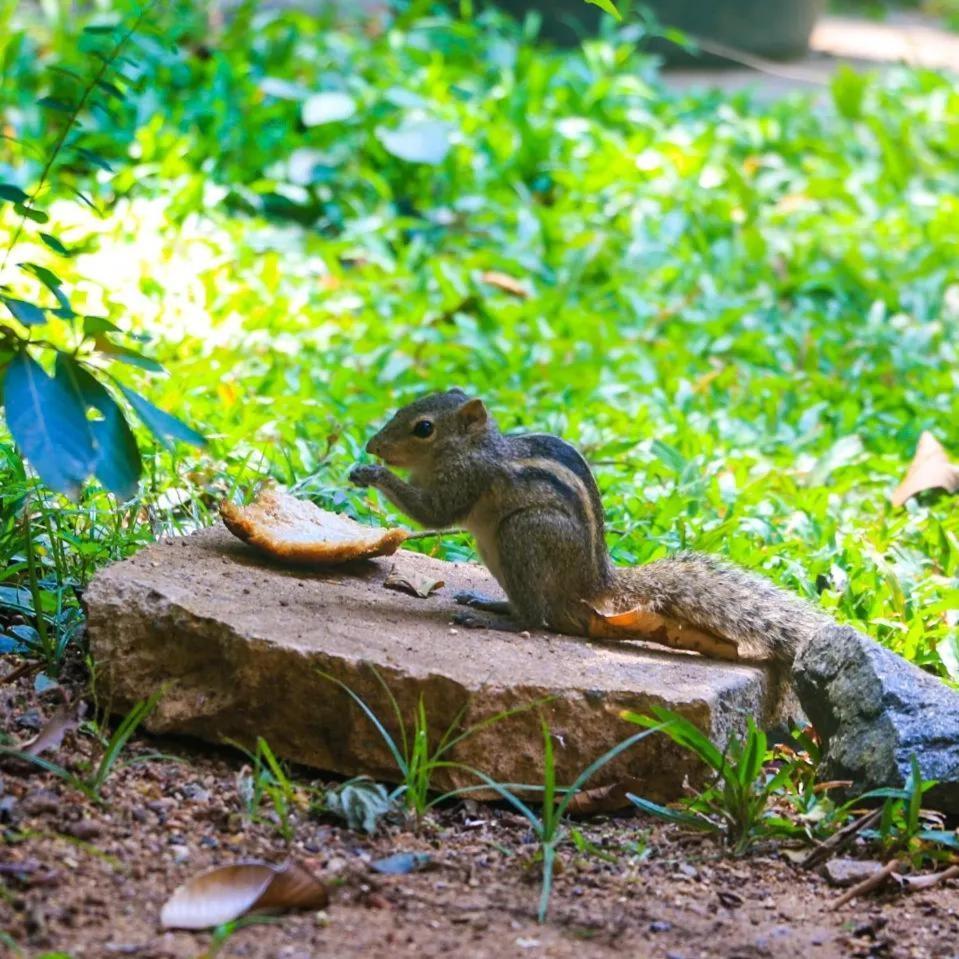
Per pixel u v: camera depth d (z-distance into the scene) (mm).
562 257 20250
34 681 8977
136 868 7188
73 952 6414
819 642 9422
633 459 14289
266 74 24125
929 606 11500
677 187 22391
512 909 7270
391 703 8375
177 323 16141
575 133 23516
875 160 26047
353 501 12398
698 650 9758
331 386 15609
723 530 12383
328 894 7102
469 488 9938
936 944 7387
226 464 12930
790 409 16469
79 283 16641
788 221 22469
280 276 18078
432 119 22312
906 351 18266
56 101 9930
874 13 44312
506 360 17000
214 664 8617
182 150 20094
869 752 8719
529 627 9781
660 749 8633
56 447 7035
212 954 6297
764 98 29859
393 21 28656
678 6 32281
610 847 8133
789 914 7594
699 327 18641
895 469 14828
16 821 7414
